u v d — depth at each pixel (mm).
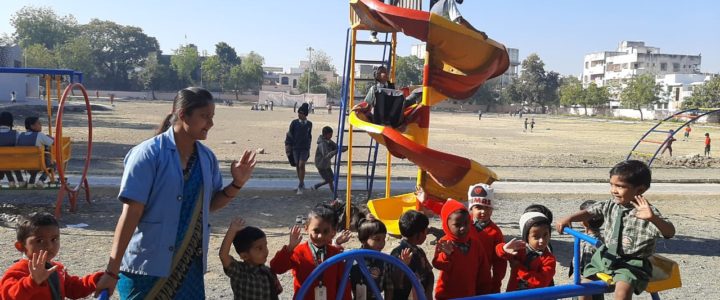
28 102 61562
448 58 9039
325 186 14820
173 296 3896
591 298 5254
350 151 9953
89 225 10109
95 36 135875
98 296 3637
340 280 4629
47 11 141250
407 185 15336
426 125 9406
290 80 169625
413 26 8516
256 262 4430
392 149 9094
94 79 135000
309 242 4785
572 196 14883
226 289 7004
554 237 10414
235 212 11547
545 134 46969
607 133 50156
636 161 4848
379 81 9695
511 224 11445
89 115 11180
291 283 7336
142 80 133250
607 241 4801
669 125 69938
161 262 3818
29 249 3881
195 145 4086
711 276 8375
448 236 4980
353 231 9680
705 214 13305
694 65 148000
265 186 14188
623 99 107625
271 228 10352
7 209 10906
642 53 145875
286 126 43625
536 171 20781
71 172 15539
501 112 132125
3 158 10266
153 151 3822
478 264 5062
